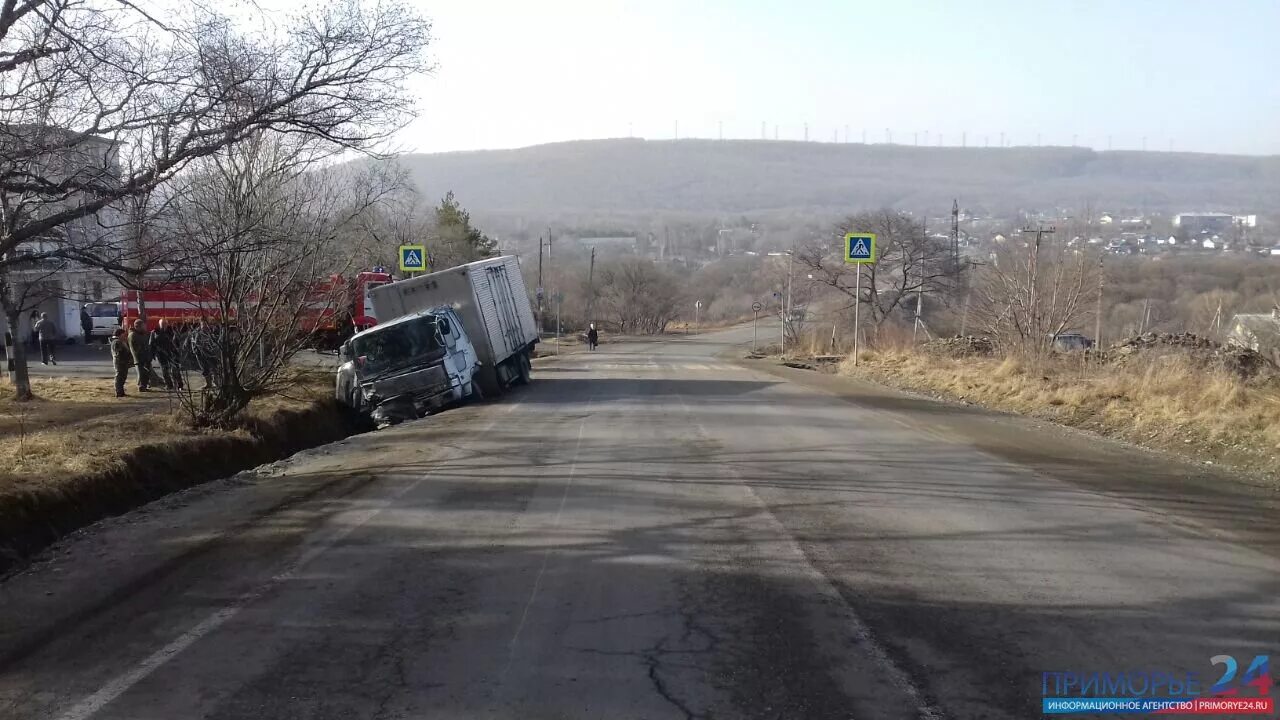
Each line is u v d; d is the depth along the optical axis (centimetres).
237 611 626
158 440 1293
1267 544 780
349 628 589
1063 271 2925
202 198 1288
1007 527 845
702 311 12875
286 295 1574
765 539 806
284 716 463
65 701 486
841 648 547
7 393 1947
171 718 463
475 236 6544
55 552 799
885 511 915
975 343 3278
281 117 980
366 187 1977
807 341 5416
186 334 1733
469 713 463
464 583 683
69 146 875
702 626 587
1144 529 834
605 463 1214
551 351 6219
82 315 3584
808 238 9288
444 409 2006
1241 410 1351
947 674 508
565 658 534
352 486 1074
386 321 2302
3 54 849
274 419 1684
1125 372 1823
